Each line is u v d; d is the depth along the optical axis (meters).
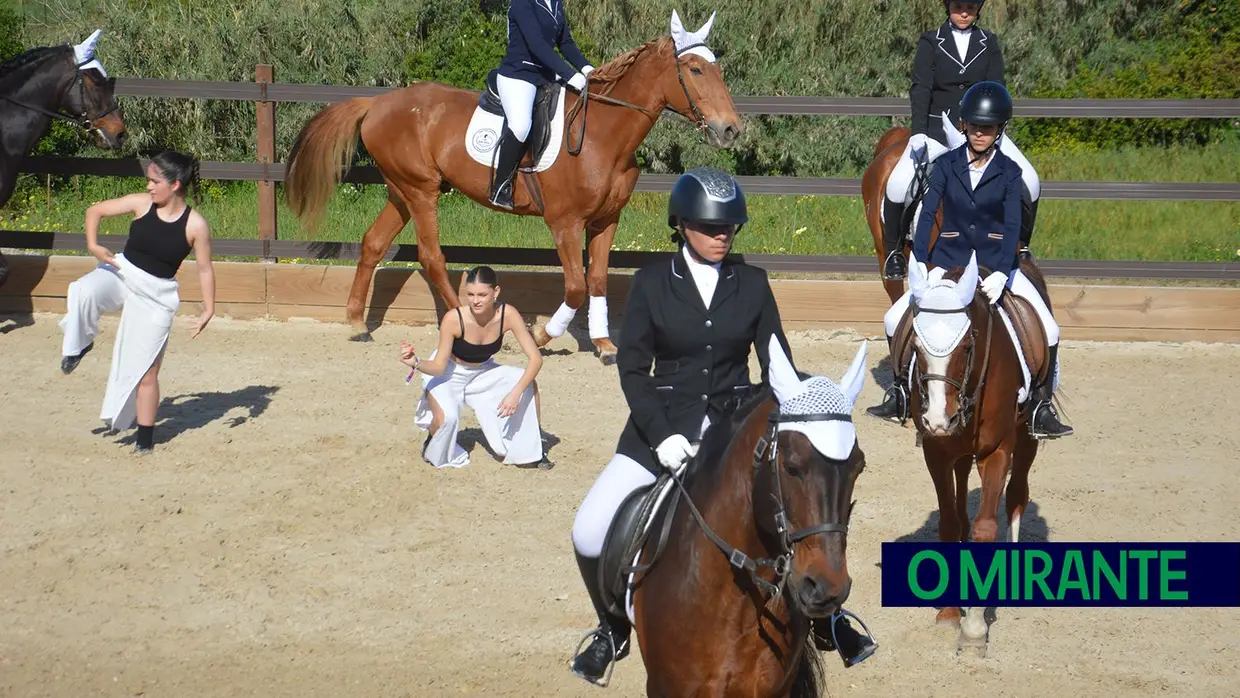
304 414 11.26
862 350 4.54
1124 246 16.86
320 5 21.20
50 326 14.07
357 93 14.41
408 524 8.97
